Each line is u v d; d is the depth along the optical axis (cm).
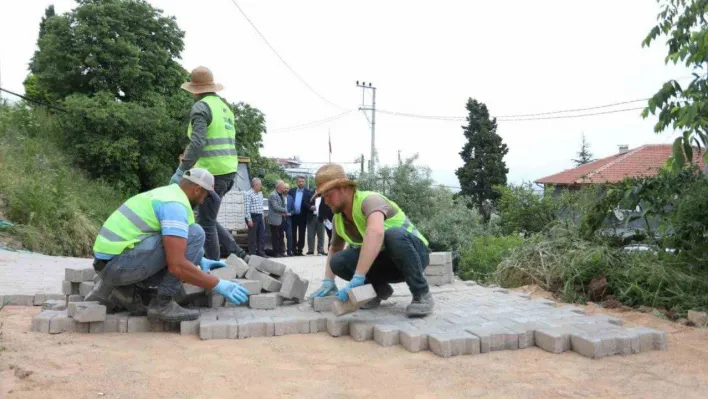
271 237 1273
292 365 331
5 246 960
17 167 1258
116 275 382
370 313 452
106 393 272
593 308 559
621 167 2675
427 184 1748
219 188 525
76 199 1332
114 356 335
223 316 424
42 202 1114
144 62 1950
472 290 575
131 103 1847
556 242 705
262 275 489
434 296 539
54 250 1077
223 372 314
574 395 290
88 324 391
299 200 1290
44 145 1611
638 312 534
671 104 534
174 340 380
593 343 357
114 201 1630
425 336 370
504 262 743
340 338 399
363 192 427
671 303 538
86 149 1739
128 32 1931
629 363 350
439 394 287
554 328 393
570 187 1038
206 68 532
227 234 616
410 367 332
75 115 1730
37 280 643
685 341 425
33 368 301
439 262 608
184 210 385
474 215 1723
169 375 305
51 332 384
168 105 1989
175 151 2052
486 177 2952
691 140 483
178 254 375
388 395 284
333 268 462
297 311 451
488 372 325
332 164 427
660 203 634
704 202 588
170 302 398
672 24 624
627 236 680
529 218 1595
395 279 471
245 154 2427
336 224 446
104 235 382
